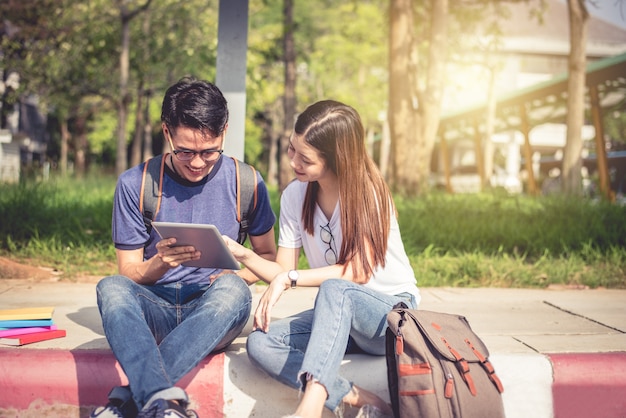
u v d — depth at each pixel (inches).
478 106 968.3
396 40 466.9
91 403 104.3
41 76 778.8
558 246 264.1
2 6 649.6
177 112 98.0
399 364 94.3
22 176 340.2
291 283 103.8
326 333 94.9
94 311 142.9
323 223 109.1
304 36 1073.5
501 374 108.0
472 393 92.5
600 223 287.3
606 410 109.6
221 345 106.5
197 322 98.3
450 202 385.1
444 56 504.4
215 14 845.2
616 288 202.4
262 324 102.3
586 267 232.4
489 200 457.7
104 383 104.0
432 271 217.5
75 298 158.2
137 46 823.7
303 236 112.2
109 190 494.6
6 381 103.8
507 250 266.1
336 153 102.3
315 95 1139.9
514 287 202.7
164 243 97.4
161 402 85.0
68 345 110.6
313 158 102.7
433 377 92.6
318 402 91.2
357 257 104.2
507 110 984.3
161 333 107.7
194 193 108.7
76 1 727.1
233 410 105.7
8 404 104.1
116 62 838.5
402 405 93.4
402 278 108.7
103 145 1382.9
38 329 115.4
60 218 275.4
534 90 794.2
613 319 146.6
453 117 1057.5
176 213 108.7
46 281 186.2
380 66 1090.7
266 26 892.6
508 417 108.3
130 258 109.2
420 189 477.7
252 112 1188.5
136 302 100.2
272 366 100.2
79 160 1243.2
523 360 108.7
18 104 1120.2
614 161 973.8
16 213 257.9
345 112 103.1
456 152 1390.3
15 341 109.7
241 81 169.0
